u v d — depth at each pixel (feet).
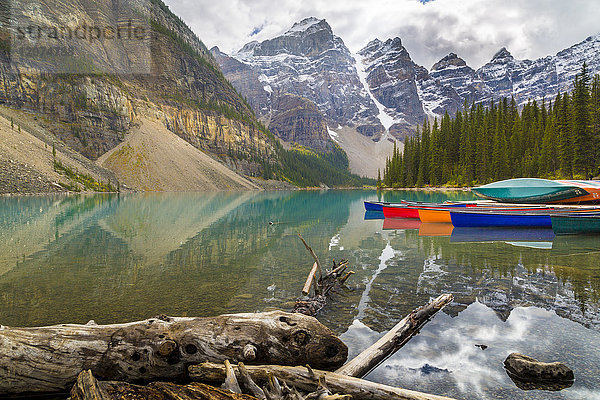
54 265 32.14
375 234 54.39
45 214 85.10
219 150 611.06
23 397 11.77
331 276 25.57
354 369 13.17
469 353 14.98
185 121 583.17
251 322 13.56
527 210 59.57
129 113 454.40
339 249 41.34
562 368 12.96
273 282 26.73
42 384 11.69
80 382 10.67
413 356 14.73
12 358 11.41
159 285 25.73
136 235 51.88
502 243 45.29
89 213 89.86
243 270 30.71
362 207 125.90
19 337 11.82
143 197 205.67
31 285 25.53
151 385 10.93
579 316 19.11
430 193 244.42
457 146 296.30
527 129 256.11
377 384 11.43
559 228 52.34
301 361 13.33
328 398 9.91
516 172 234.99
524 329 17.35
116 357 12.26
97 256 36.45
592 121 187.21
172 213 93.86
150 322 13.38
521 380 12.87
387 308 20.94
